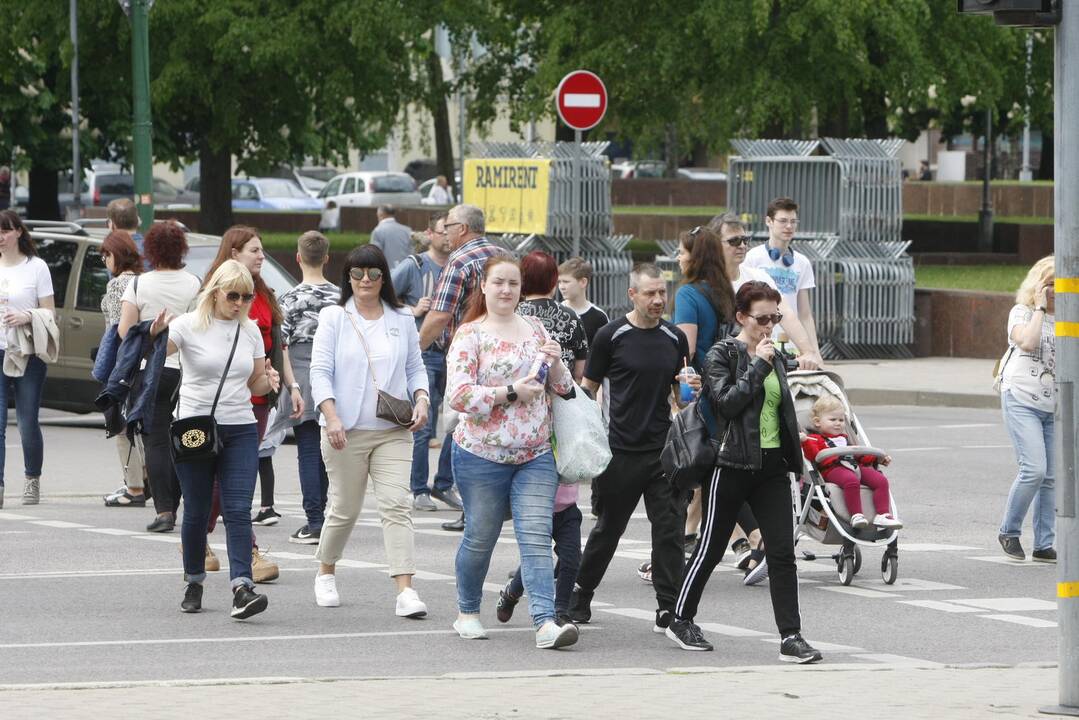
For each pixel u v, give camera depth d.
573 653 27.27
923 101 94.06
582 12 98.31
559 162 79.81
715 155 104.88
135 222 42.06
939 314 82.69
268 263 60.50
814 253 80.69
